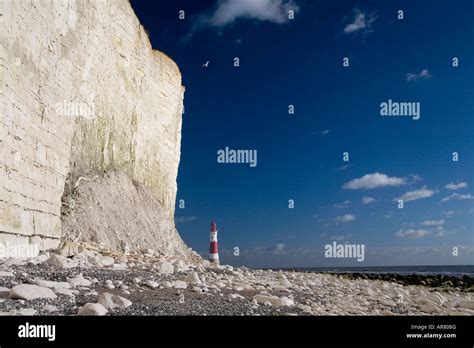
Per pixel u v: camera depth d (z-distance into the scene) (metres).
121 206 19.72
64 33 13.27
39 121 11.70
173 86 27.75
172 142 27.80
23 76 10.68
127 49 22.03
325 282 17.05
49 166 12.43
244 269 19.06
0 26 9.50
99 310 5.90
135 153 22.98
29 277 7.52
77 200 17.50
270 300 8.48
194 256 23.72
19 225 10.42
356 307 9.70
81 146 18.09
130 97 22.44
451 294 19.34
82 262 10.46
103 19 19.28
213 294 8.65
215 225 24.11
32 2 11.11
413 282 27.59
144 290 8.16
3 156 9.65
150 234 20.47
